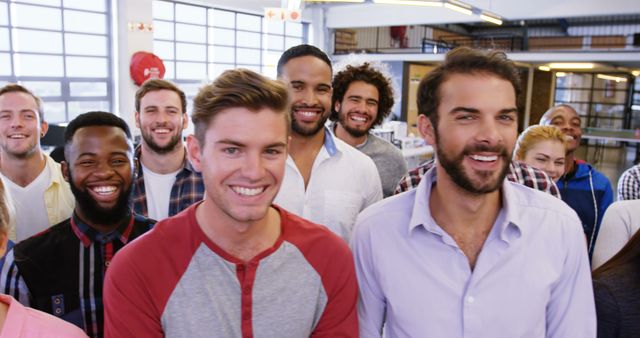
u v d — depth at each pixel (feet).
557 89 51.80
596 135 37.91
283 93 3.37
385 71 8.86
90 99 28.02
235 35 35.22
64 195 7.09
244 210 3.34
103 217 4.91
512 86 3.69
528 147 7.29
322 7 40.32
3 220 3.51
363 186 6.44
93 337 4.85
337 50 44.65
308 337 3.74
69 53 26.71
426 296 3.99
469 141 3.66
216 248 3.50
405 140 26.81
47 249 4.77
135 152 7.30
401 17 38.14
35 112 7.10
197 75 33.12
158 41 30.63
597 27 55.52
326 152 6.17
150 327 3.44
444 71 3.81
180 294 3.43
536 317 3.91
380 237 4.23
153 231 3.60
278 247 3.62
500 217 3.99
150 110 7.07
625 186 8.44
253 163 3.27
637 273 4.27
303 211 6.04
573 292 4.02
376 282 4.27
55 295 4.71
